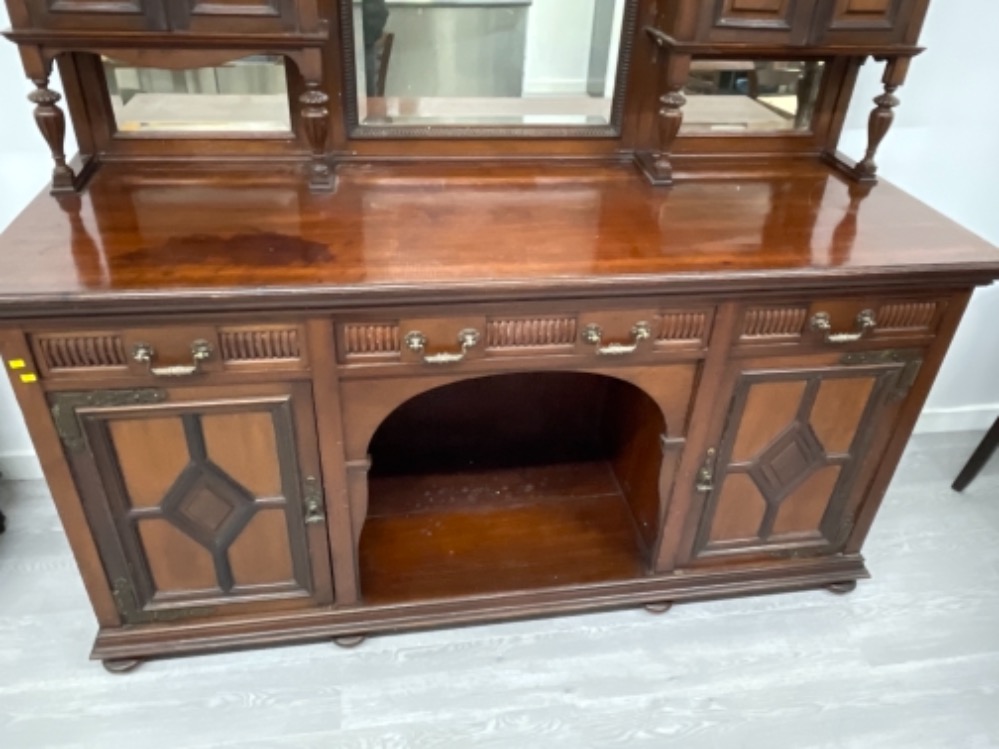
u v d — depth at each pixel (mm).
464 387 1793
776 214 1310
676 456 1352
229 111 1339
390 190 1312
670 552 1496
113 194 1244
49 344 1027
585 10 1337
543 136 1426
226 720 1343
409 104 1385
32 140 1410
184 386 1103
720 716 1392
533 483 1785
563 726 1363
